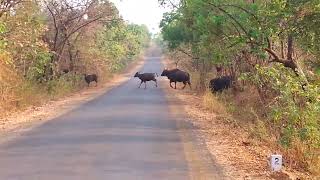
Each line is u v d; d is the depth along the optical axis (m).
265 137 12.18
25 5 20.25
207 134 13.05
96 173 8.29
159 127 14.23
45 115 17.17
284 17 12.79
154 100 24.00
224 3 14.34
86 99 24.62
